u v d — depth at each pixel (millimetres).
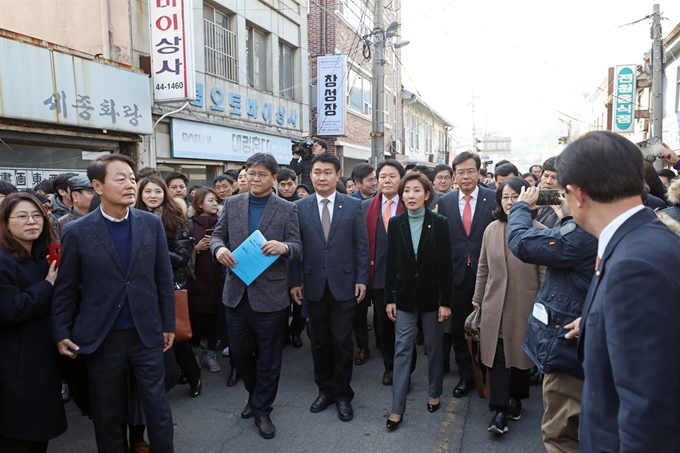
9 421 2525
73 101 6262
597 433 1430
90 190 3725
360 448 3131
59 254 2738
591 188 1438
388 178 4301
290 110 12047
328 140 13430
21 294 2479
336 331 3590
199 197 4508
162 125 8008
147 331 2672
